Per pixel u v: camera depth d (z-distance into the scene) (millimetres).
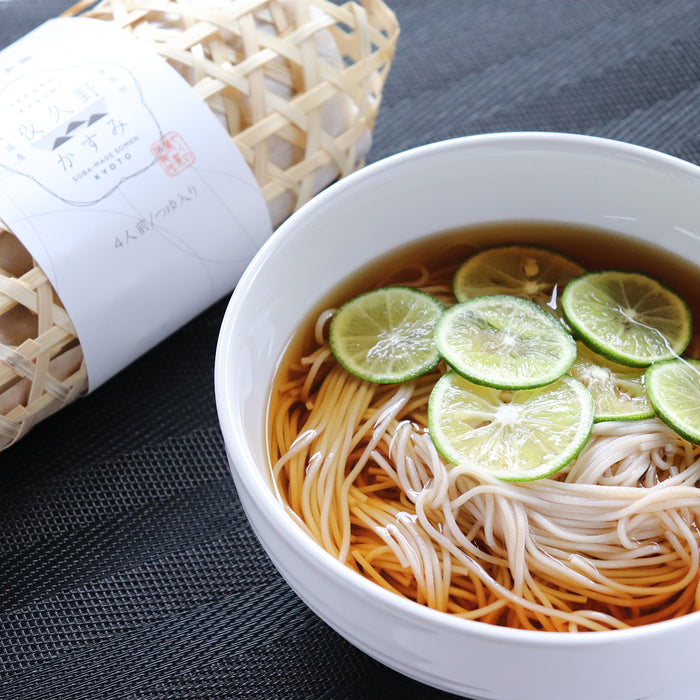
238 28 511
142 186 497
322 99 520
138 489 514
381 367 489
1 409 493
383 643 421
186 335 544
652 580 461
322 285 496
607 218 499
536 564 461
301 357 497
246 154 513
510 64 601
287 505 477
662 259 497
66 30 514
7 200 481
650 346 483
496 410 470
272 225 533
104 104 496
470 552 464
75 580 497
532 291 502
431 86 596
